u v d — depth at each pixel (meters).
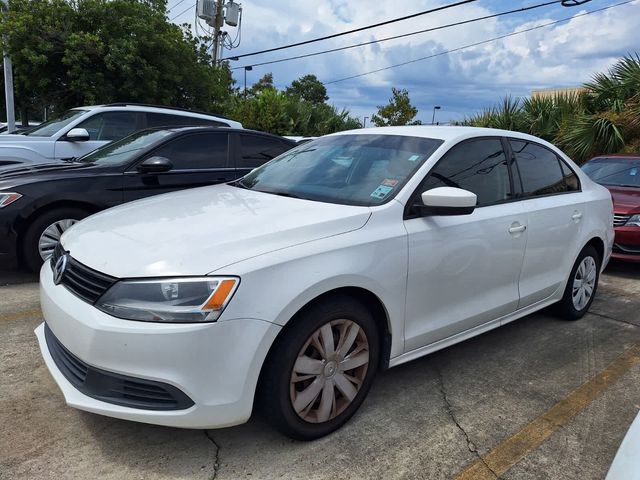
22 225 5.05
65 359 2.61
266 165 4.11
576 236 4.39
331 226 2.74
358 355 2.82
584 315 4.87
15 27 12.73
